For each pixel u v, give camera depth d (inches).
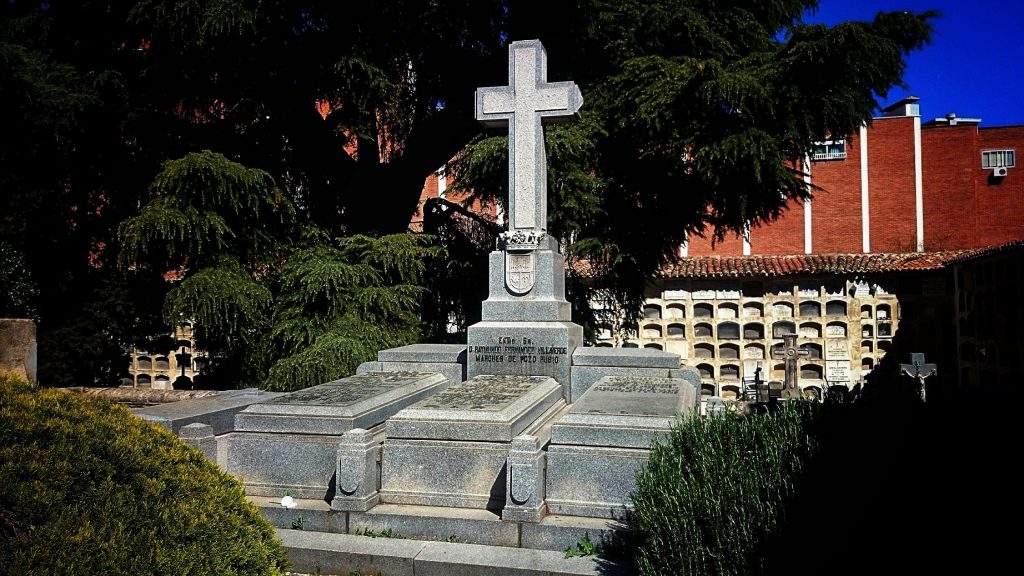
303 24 578.9
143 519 130.6
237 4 499.2
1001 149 1175.6
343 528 238.4
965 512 161.2
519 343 349.1
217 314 489.4
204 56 542.0
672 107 530.3
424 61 630.5
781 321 951.0
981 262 762.8
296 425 265.6
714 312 965.2
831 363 932.0
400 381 333.4
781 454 174.1
